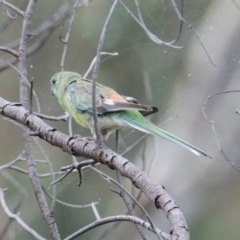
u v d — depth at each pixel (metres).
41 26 11.82
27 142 7.05
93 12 13.21
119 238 11.79
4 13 11.95
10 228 9.35
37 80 13.44
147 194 5.24
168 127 12.66
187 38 13.08
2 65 12.10
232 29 13.09
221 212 12.38
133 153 11.78
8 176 10.75
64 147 6.25
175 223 4.76
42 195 6.79
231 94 12.64
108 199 11.88
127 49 13.05
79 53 13.34
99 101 7.52
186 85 12.93
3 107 6.86
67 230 11.34
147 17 13.05
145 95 12.88
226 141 12.47
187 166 12.40
